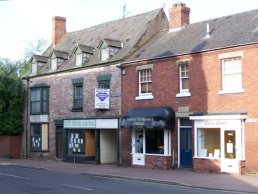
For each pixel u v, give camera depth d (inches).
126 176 804.0
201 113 877.2
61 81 1243.2
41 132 1301.7
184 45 967.6
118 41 1130.7
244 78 815.7
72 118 1186.6
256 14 943.0
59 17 1473.9
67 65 1240.2
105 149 1133.1
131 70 1031.6
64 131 1216.2
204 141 877.2
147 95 994.7
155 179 745.6
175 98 930.7
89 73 1151.0
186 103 910.4
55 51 1277.1
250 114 800.9
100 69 1118.4
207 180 727.1
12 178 788.6
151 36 1136.8
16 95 1369.3
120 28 1256.2
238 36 865.5
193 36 996.6
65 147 1213.7
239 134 808.3
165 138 936.3
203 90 880.9
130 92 1029.2
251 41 806.5
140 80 1016.2
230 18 995.9
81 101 1174.3
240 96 819.4
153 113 933.2
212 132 863.7
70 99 1203.2
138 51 1082.1
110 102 1081.4
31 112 1342.3
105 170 939.3
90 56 1194.0
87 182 729.0
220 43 872.3
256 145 788.0
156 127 918.4
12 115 1368.1
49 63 1298.0
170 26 1117.1
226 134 835.4
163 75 959.0
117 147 1056.8
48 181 739.4
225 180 723.4
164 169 927.0
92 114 1129.4
